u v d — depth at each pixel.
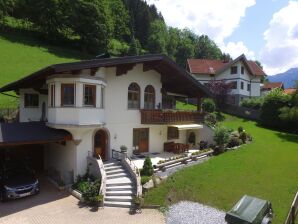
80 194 17.80
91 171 20.45
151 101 26.58
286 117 39.78
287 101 43.22
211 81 56.62
